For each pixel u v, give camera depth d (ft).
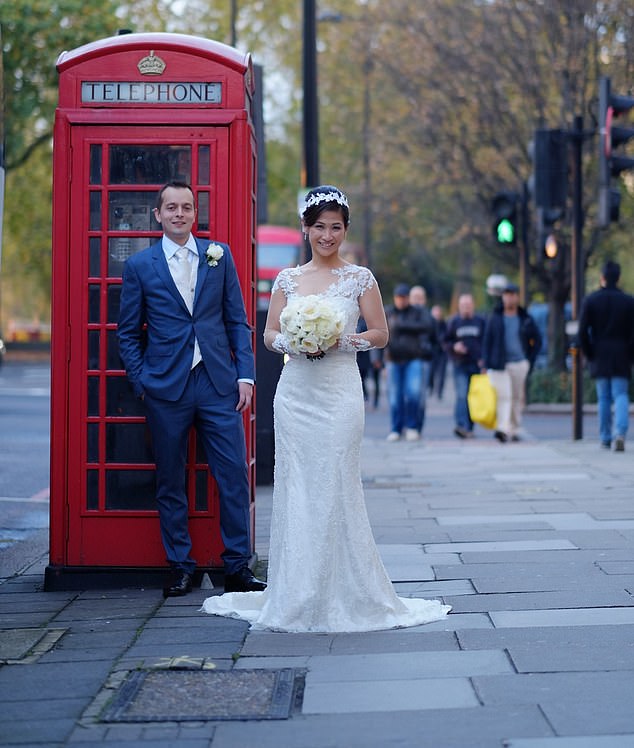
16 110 99.25
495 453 52.54
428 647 19.61
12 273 194.29
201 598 24.04
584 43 82.17
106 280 25.26
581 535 29.60
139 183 25.31
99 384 25.30
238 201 25.26
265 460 42.39
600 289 52.19
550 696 16.76
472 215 107.24
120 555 25.27
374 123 127.03
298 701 16.98
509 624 20.90
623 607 21.93
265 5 150.51
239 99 25.32
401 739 15.28
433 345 61.46
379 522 32.53
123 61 25.30
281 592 21.16
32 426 69.51
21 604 23.70
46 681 17.99
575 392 58.59
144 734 15.66
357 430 21.68
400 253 163.84
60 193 25.22
